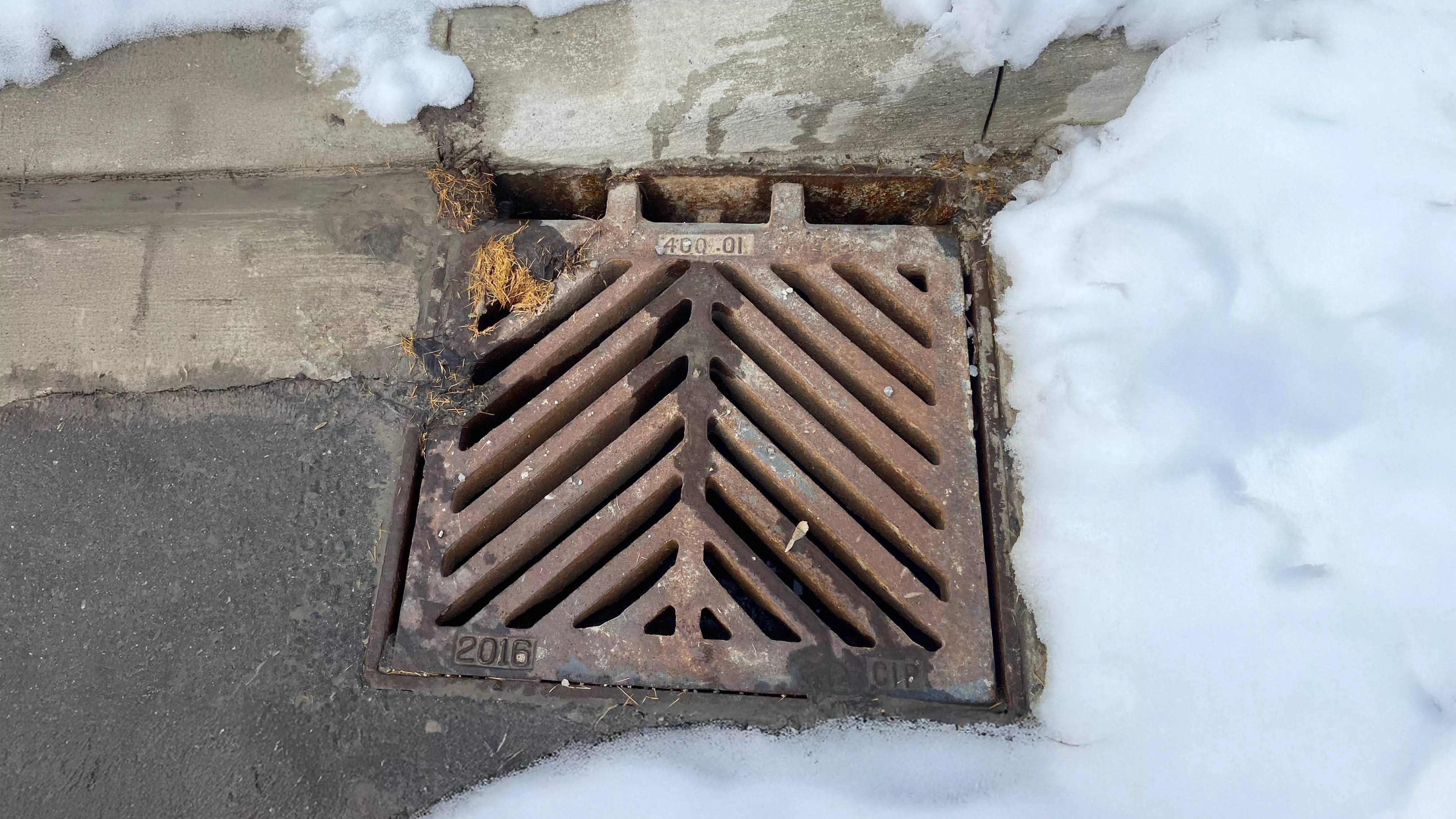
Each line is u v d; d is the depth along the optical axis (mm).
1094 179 2348
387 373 2314
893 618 2125
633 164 2484
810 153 2477
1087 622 1944
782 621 2076
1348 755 1781
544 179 2514
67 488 2268
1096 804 1825
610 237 2408
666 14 2463
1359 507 1899
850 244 2375
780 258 2361
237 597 2135
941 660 1980
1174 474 1964
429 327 2352
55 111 2586
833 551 2209
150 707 2047
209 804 1953
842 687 1966
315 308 2385
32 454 2307
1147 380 2043
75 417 2334
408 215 2463
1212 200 2229
